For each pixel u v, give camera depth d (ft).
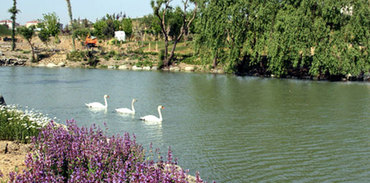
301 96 119.96
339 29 180.45
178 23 331.36
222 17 197.77
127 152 36.81
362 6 173.37
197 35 219.20
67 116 81.76
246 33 200.75
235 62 211.41
